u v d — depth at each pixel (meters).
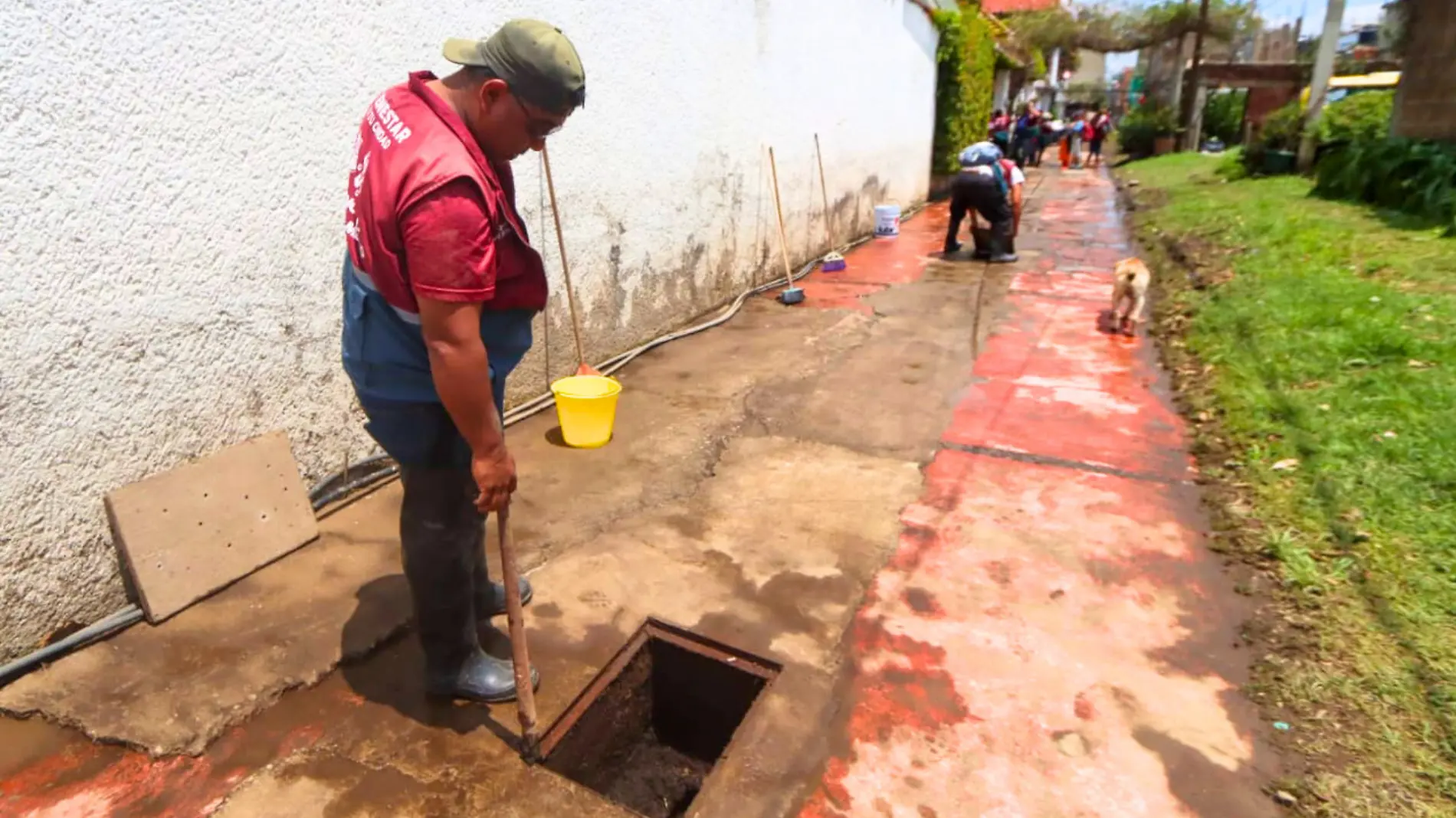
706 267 5.68
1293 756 1.92
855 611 2.47
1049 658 2.27
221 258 2.50
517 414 3.87
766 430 3.81
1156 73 26.23
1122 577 2.64
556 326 4.16
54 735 1.96
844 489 3.23
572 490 3.20
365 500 3.08
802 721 2.04
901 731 2.01
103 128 2.13
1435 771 1.85
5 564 2.08
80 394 2.18
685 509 3.08
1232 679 2.18
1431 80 8.80
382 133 1.55
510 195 1.83
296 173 2.70
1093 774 1.89
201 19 2.32
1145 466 3.39
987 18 15.70
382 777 1.86
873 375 4.55
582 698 2.12
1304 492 2.95
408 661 2.25
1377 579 2.46
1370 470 2.98
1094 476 3.32
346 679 2.17
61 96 2.03
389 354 1.67
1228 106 25.48
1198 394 4.04
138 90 2.20
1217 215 8.54
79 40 2.04
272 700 2.08
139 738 1.94
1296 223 7.34
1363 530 2.69
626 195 4.59
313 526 2.79
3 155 1.93
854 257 8.20
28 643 2.16
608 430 3.61
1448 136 8.57
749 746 1.97
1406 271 5.45
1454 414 3.27
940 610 2.48
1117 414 3.95
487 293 1.52
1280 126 12.20
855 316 5.80
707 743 2.43
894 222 9.45
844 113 8.02
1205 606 2.48
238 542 2.55
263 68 2.53
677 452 3.55
